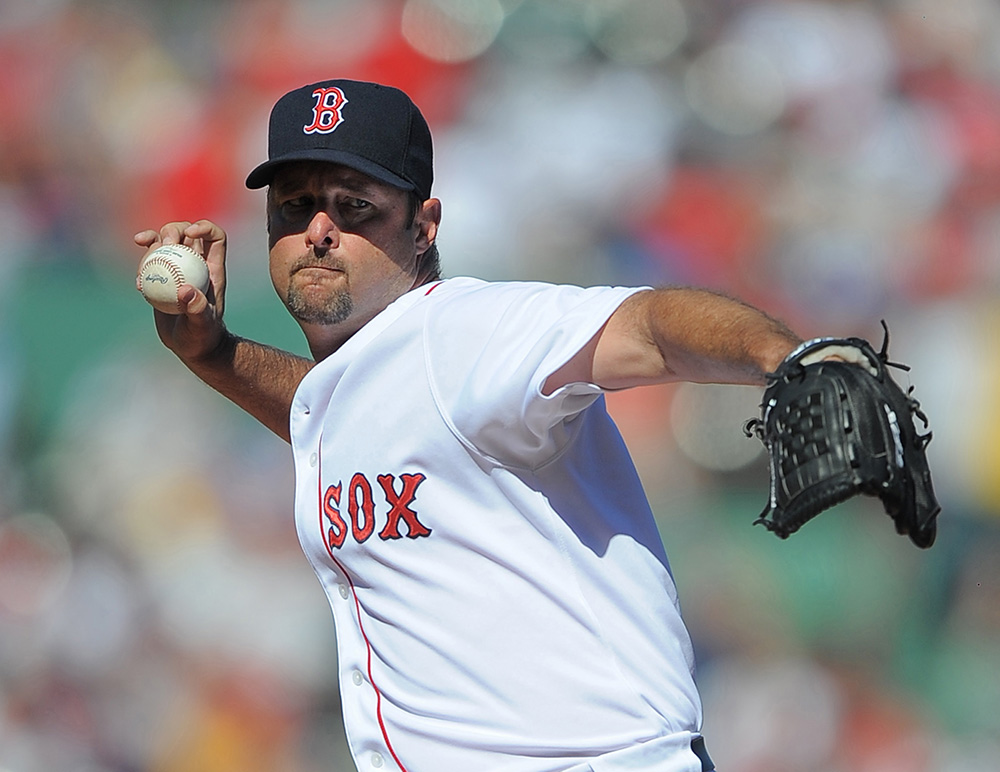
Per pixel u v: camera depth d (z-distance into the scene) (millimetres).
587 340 9039
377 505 10172
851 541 31797
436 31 43062
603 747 9688
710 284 37562
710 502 32156
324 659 31328
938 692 30797
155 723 31031
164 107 43781
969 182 40406
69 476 34219
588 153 39844
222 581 32312
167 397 34812
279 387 13031
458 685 9906
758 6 43688
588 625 9781
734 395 32312
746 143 40875
